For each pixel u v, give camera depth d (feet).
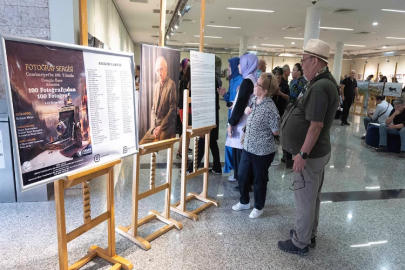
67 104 4.67
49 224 7.85
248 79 9.62
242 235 7.80
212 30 40.22
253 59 9.62
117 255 6.50
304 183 6.56
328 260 6.87
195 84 8.22
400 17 27.40
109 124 5.57
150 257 6.65
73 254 6.63
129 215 8.57
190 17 30.96
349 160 16.14
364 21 29.81
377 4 22.95
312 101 6.01
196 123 8.43
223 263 6.56
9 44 3.77
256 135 8.09
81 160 5.03
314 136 6.00
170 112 7.61
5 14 9.02
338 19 29.09
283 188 11.37
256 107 8.13
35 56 4.11
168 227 7.84
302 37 43.29
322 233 8.16
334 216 9.25
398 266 6.73
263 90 7.96
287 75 15.56
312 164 6.44
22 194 9.11
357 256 7.07
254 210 8.77
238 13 28.27
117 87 5.69
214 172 12.57
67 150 4.74
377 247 7.50
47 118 4.35
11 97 3.82
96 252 6.51
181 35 46.34
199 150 12.02
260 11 27.12
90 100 5.11
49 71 4.33
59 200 4.89
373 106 33.81
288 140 6.65
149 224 8.13
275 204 9.86
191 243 7.32
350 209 9.81
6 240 7.04
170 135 7.73
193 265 6.43
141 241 7.04
